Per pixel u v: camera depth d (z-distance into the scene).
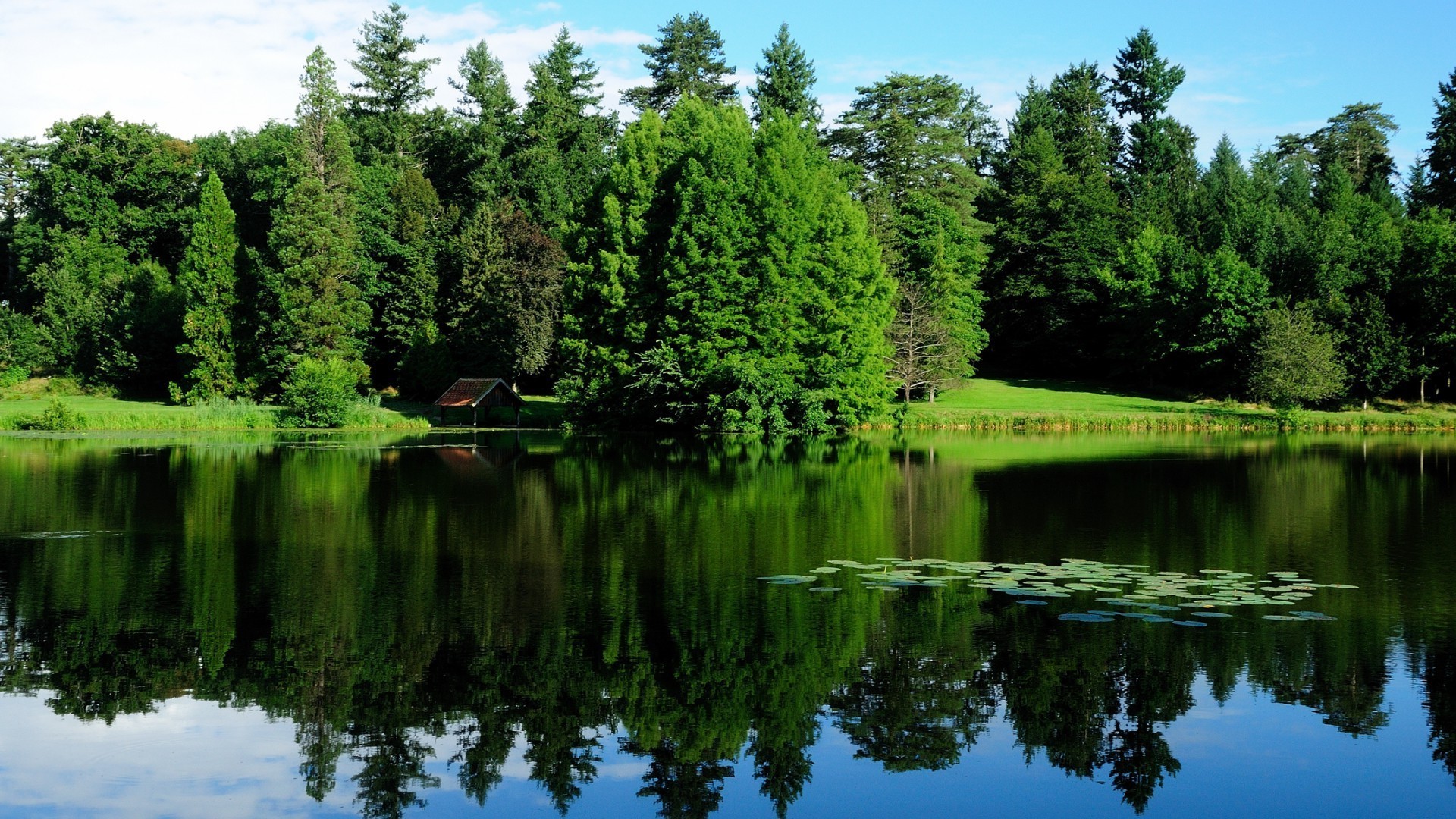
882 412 55.53
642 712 10.90
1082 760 9.74
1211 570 17.25
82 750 9.99
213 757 9.88
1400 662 12.23
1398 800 8.91
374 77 93.62
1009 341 80.81
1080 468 34.44
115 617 14.16
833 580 16.47
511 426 58.81
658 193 56.50
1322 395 58.72
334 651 12.80
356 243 68.06
